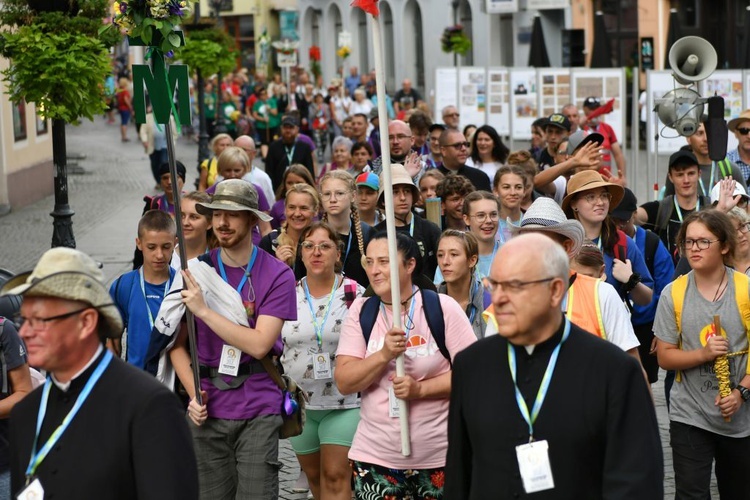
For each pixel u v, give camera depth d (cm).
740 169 3259
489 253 2362
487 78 7462
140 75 1822
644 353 2319
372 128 5894
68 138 11588
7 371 1720
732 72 6156
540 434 1210
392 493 1691
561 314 1240
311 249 2019
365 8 1612
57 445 1148
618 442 1195
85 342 1155
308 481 2097
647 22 10138
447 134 3456
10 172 6456
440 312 1689
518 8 11119
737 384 1833
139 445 1141
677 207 2719
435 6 12750
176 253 2344
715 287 1848
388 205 1627
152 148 7344
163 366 1833
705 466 1866
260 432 1786
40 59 2883
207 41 7244
